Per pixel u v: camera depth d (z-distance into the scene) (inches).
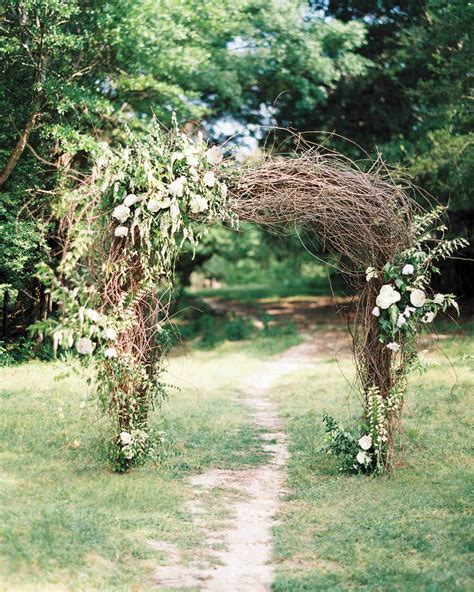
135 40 577.0
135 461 304.3
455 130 776.9
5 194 565.9
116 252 279.9
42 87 544.1
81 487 266.2
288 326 942.4
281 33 741.3
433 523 239.6
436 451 338.3
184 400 492.1
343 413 438.0
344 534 234.8
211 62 730.8
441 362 589.3
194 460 332.8
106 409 298.2
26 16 548.7
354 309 319.0
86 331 264.8
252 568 209.5
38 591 177.9
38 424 359.9
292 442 377.4
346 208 291.3
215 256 1525.6
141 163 276.8
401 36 807.7
